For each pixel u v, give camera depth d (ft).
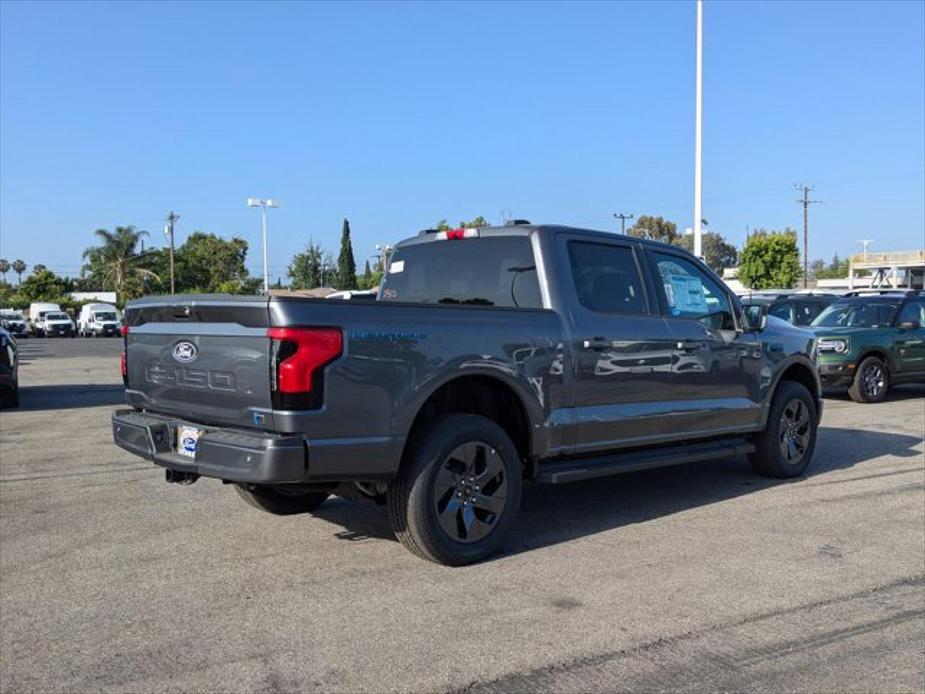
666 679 12.21
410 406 16.11
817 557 17.92
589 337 19.31
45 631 13.84
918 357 46.85
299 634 13.71
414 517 16.42
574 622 14.26
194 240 278.87
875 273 207.10
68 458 28.73
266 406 15.08
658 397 21.06
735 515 21.35
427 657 12.87
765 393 24.31
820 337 45.16
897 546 18.72
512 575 16.66
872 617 14.60
